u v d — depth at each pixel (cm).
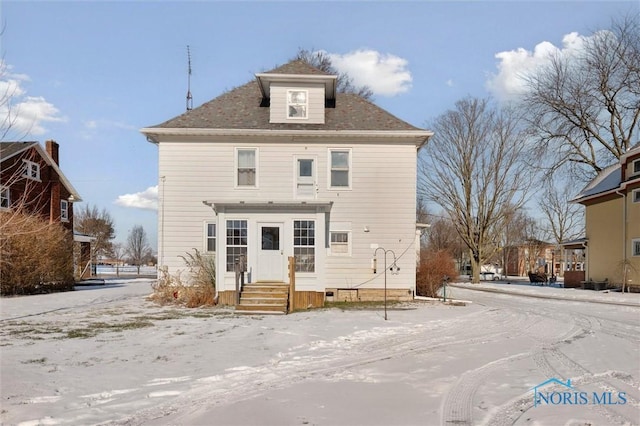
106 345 877
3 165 2527
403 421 495
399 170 1747
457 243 5238
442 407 541
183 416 511
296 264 1515
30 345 873
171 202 1716
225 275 1510
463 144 3600
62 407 533
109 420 497
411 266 1730
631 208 2375
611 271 2556
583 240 2850
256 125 1753
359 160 1745
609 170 3036
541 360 785
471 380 656
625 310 1555
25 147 2667
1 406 530
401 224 1738
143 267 6906
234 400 566
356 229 1730
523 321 1252
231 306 1479
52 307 1510
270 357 796
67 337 958
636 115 3189
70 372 678
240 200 1630
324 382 646
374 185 1741
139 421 495
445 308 1530
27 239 1989
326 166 1741
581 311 1515
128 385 621
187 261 1691
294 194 1734
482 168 3575
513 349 877
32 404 539
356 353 835
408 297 1723
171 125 1728
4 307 1512
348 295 1706
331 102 1953
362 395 586
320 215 1521
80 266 3375
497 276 4916
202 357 787
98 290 2342
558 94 3316
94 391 593
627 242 2397
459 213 3675
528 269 5934
